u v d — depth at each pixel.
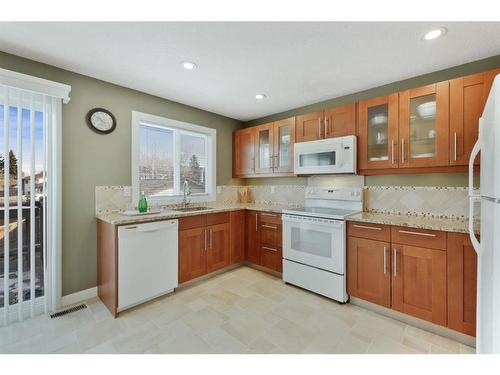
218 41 1.77
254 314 2.14
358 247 2.23
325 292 2.40
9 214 1.92
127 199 2.65
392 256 2.03
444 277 1.78
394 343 1.75
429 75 2.28
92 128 2.39
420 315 1.89
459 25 1.58
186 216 2.64
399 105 2.21
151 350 1.68
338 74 2.30
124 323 1.99
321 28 1.62
